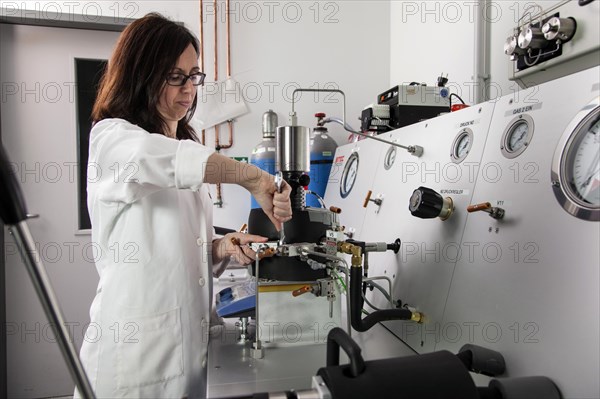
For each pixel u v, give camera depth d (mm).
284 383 793
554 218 756
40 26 2467
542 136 836
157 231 1004
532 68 1398
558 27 1231
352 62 2697
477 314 881
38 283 494
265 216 1033
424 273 1095
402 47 2590
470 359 762
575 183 744
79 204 2547
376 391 541
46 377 2504
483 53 1852
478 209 896
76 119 2529
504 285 833
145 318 968
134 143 840
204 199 1225
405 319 1029
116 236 986
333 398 531
